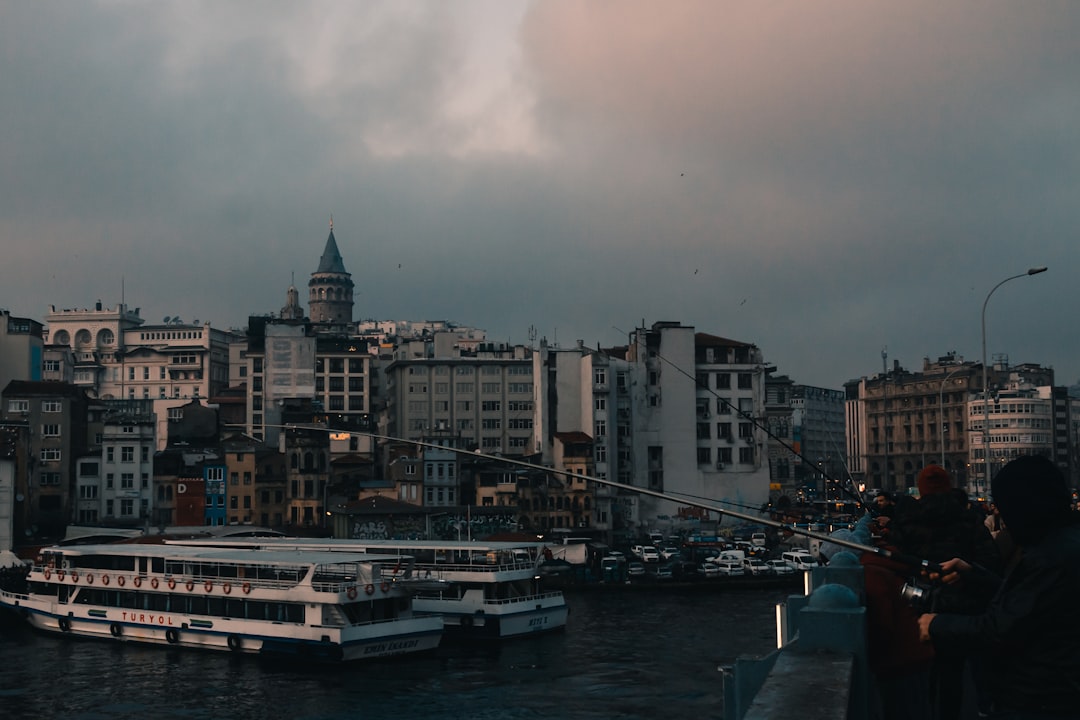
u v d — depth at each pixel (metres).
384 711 61.41
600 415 158.12
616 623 93.94
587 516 153.75
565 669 73.12
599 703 62.94
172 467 148.25
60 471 141.75
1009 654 5.35
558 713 60.62
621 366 164.38
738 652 78.50
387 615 79.44
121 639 85.50
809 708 4.58
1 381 161.38
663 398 164.88
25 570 101.38
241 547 98.94
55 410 142.38
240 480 148.25
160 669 73.88
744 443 165.88
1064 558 5.17
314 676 71.12
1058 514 5.33
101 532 122.69
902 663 8.08
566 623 94.75
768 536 142.62
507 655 78.94
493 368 181.88
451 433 156.00
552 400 166.25
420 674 71.81
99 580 87.50
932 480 10.10
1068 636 5.18
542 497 153.38
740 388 166.88
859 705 5.78
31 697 65.62
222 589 80.62
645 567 127.31
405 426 179.00
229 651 79.69
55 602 89.62
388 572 87.44
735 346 167.50
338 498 148.88
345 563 78.25
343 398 192.00
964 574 7.13
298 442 149.00
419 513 142.50
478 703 63.12
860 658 5.93
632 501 161.00
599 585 116.25
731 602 107.25
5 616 95.50
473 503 152.88
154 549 88.75
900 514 10.20
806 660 5.68
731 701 6.68
